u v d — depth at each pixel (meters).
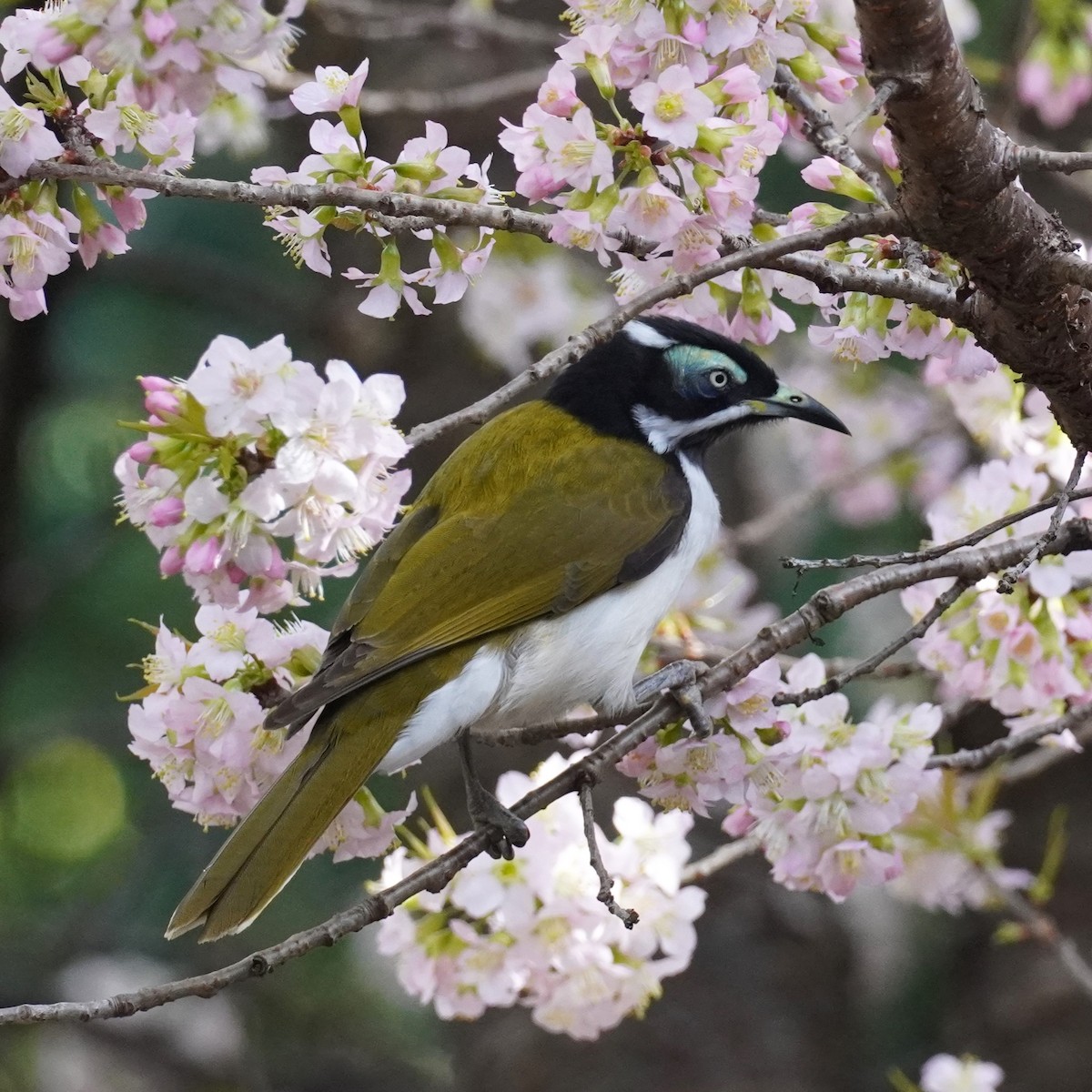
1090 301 8.39
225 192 7.64
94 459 17.45
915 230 7.97
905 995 13.97
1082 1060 13.49
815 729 9.22
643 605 10.03
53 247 8.12
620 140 8.09
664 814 10.01
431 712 9.11
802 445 16.09
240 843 8.21
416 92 15.30
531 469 10.14
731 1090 13.28
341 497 7.07
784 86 9.01
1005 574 7.59
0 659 16.75
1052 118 13.46
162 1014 16.56
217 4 6.88
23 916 17.19
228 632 8.57
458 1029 14.07
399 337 15.45
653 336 10.62
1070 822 14.29
